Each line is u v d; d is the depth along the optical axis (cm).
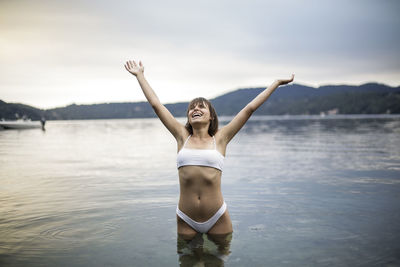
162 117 372
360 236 334
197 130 350
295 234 341
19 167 832
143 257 285
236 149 1283
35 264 272
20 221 387
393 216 401
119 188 570
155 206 452
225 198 496
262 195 513
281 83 367
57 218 398
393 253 292
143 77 385
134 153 1184
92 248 305
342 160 923
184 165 337
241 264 270
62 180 649
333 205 454
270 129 3100
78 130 3297
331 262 274
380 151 1132
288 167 805
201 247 307
